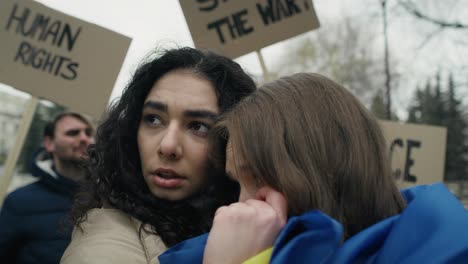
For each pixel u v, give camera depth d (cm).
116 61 195
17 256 216
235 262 75
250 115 85
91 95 194
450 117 1816
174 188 108
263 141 82
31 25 196
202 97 110
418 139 229
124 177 112
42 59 196
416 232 68
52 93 194
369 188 81
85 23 197
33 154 238
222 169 108
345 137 83
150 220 104
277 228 79
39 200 218
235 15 215
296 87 87
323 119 83
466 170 1778
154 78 116
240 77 121
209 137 102
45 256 212
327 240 67
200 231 111
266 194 84
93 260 90
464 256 62
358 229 80
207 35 215
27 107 193
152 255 97
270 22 215
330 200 79
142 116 112
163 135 108
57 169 234
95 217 104
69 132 237
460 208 70
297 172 79
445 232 65
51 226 216
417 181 227
